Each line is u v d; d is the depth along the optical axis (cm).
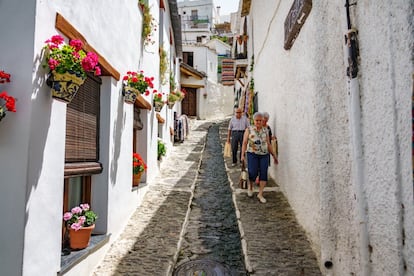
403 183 175
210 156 1044
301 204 415
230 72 1582
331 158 291
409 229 169
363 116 225
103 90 388
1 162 214
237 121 827
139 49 570
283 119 541
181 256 356
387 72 188
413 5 158
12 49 221
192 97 2133
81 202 360
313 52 317
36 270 222
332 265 284
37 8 224
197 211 514
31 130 217
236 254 359
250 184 543
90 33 329
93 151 363
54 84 240
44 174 235
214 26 4075
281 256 331
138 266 324
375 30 203
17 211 211
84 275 295
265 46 743
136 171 528
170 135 1106
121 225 423
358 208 223
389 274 189
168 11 1035
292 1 447
